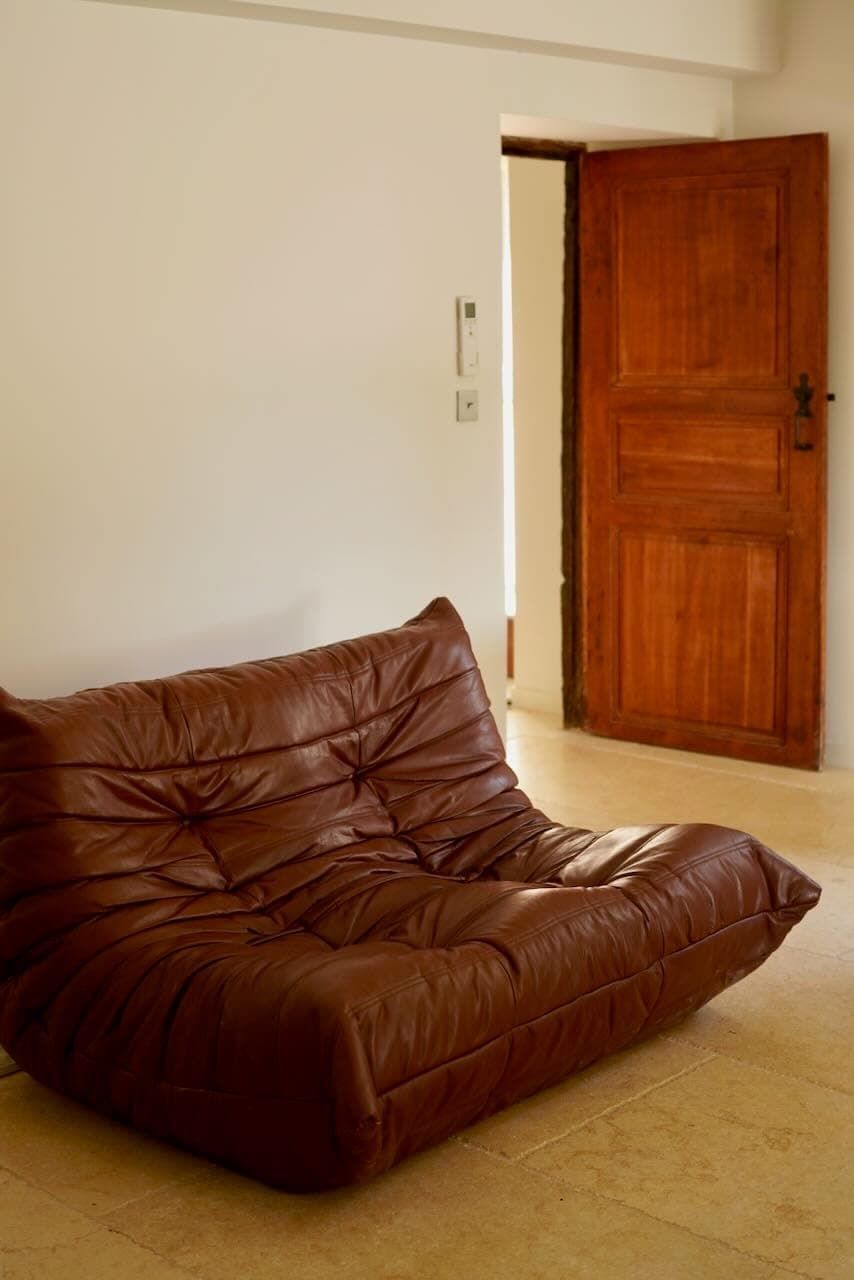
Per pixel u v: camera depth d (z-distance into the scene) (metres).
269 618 4.25
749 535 5.41
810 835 4.77
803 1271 2.57
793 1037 3.45
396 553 4.55
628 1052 3.39
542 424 5.97
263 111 4.05
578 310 5.75
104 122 3.72
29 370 3.64
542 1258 2.63
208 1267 2.63
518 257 5.91
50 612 3.74
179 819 3.34
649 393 5.54
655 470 5.58
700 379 5.43
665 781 5.34
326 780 3.58
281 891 3.37
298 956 2.89
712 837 3.48
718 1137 3.02
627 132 5.21
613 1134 3.04
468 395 4.68
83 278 3.72
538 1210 2.78
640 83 5.10
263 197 4.08
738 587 5.46
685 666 5.64
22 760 3.13
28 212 3.60
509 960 2.96
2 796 3.13
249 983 2.80
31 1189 2.91
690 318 5.41
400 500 4.54
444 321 4.59
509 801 3.83
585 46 4.65
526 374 5.98
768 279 5.23
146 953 3.01
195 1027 2.84
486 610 4.84
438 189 4.52
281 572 4.26
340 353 4.32
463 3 4.29
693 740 5.66
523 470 6.09
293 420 4.23
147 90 3.79
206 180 3.95
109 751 3.23
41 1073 3.17
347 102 4.25
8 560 3.64
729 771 5.45
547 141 5.43
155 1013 2.91
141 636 3.94
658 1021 3.32
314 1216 2.78
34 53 3.57
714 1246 2.65
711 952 3.35
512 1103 3.10
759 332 5.29
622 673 5.80
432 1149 3.00
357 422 4.39
